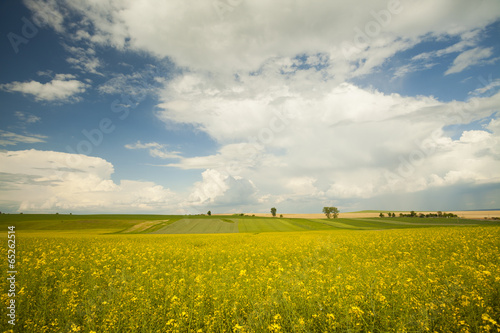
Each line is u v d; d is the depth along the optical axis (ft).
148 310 19.08
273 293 21.34
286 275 27.45
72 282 26.81
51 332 17.38
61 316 18.99
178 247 61.46
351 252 49.16
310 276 27.37
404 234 77.82
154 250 56.08
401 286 21.58
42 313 19.48
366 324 15.88
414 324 15.38
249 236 104.53
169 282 27.94
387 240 64.28
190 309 18.95
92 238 92.53
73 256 46.26
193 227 229.45
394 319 16.44
